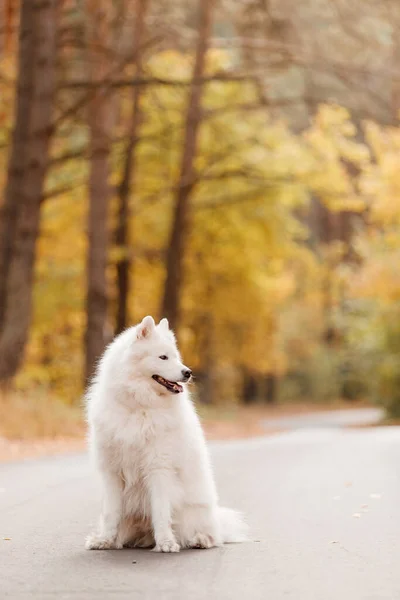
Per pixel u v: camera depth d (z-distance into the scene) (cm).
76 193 3225
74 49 2988
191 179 3131
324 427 3791
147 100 3291
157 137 2942
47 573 627
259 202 3481
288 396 7238
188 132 3222
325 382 7200
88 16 2719
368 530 804
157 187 3469
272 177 3225
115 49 2889
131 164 3288
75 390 2880
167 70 3328
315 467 1406
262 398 7100
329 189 3269
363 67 2766
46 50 2323
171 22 3094
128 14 3078
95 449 728
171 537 705
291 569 638
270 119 3678
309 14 2922
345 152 3200
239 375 6334
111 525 723
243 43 2834
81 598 552
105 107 2745
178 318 3347
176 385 714
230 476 1282
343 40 3030
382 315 3916
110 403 716
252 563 660
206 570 635
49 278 3406
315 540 757
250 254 3788
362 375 4191
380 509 930
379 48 2958
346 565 653
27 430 1905
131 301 3897
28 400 2073
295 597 554
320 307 7150
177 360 721
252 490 1117
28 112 2375
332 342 7344
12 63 2809
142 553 700
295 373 7281
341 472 1316
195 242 3694
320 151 3184
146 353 713
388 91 3206
